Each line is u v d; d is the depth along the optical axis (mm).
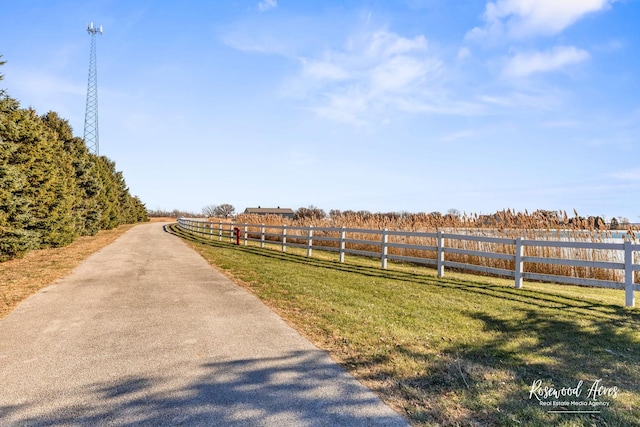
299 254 15930
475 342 4859
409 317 6062
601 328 5535
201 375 3805
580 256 10711
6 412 3055
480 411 3129
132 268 11344
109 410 3100
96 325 5527
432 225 16625
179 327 5449
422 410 3139
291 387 3545
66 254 15031
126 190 53812
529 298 7680
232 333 5176
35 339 4887
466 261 13203
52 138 23219
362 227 18500
